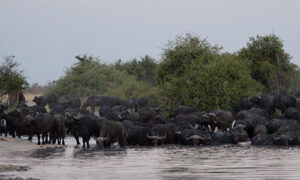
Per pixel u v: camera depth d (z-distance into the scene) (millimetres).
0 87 134000
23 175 43719
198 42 122188
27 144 74000
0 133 91438
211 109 106312
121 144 72375
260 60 144375
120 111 99812
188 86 109688
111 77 181875
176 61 118188
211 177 41438
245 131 80625
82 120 73000
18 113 84250
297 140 73500
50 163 52750
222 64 112500
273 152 63594
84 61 189750
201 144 76688
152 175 43219
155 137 75188
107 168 48469
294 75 143125
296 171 44719
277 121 82375
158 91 117188
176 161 54219
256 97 105312
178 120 91875
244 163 51562
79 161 54312
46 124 75312
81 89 175125
